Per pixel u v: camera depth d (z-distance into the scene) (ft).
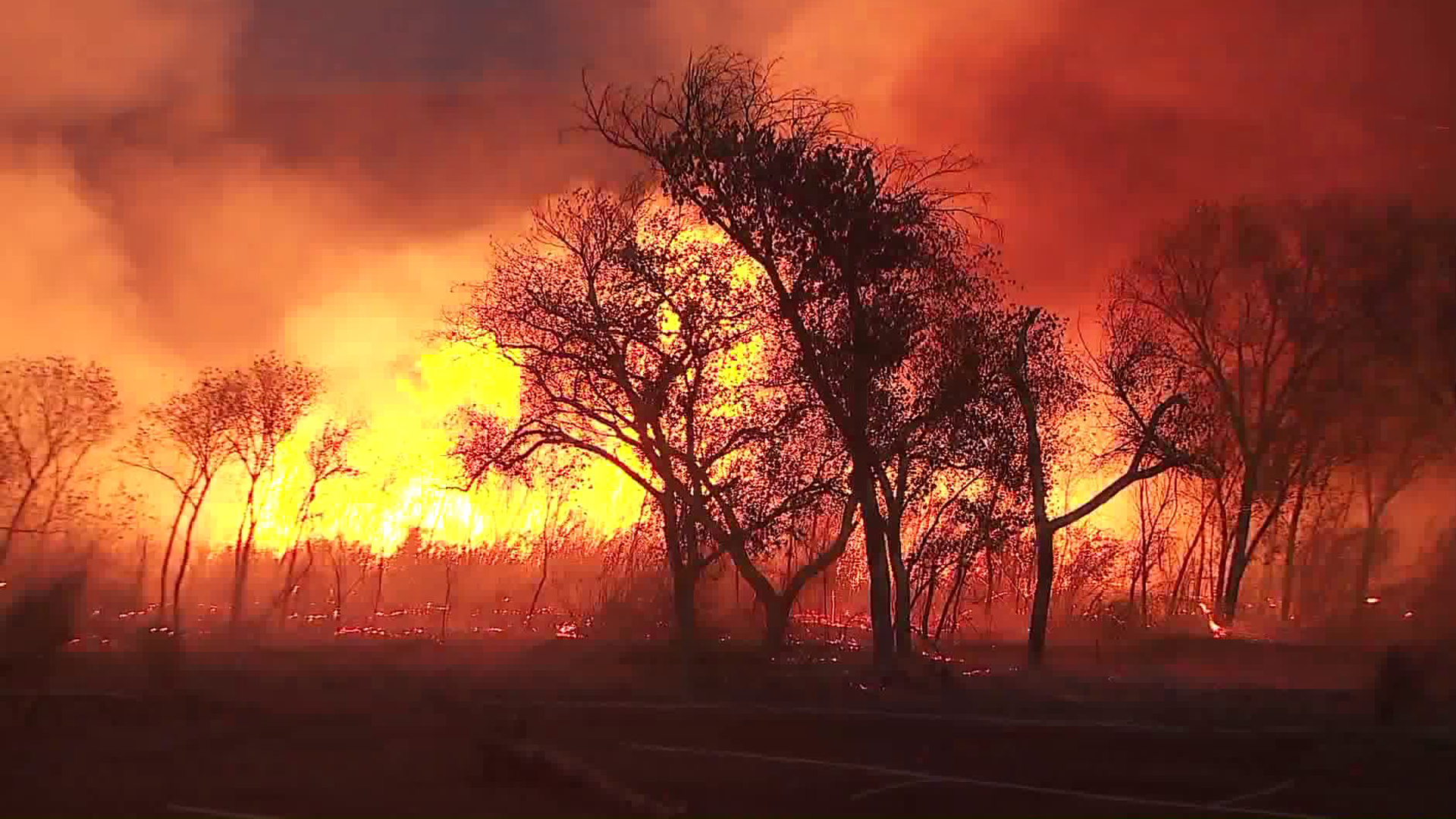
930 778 59.93
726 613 140.56
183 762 60.08
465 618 152.05
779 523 111.34
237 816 50.57
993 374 108.68
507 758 57.41
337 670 94.94
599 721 73.77
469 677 93.86
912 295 106.93
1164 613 152.15
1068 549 156.66
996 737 70.69
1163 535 161.99
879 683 94.22
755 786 57.67
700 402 115.24
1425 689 80.94
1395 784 60.80
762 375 114.52
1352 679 105.60
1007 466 109.81
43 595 86.63
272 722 70.28
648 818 51.37
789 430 111.45
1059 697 89.15
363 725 70.03
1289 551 159.94
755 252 106.93
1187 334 152.25
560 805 53.16
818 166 104.63
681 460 114.62
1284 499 151.12
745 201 105.91
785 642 117.91
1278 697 88.84
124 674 86.74
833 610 154.30
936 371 107.96
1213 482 154.71
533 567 173.47
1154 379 122.83
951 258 109.09
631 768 60.90
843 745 68.13
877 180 106.73
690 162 106.63
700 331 111.34
